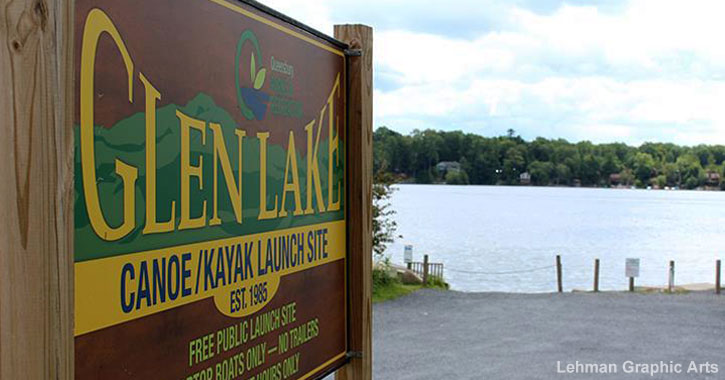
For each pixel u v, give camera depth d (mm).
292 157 3348
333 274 3807
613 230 100375
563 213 151750
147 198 2309
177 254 2467
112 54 2146
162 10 2385
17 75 1709
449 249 65375
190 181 2541
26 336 1718
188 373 2525
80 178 2020
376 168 22781
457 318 15969
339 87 3877
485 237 82438
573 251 65000
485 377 10602
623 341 13625
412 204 191375
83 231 2031
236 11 2854
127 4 2215
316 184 3604
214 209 2695
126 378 2203
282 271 3242
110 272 2141
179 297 2473
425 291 20250
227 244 2787
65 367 1796
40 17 1747
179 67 2477
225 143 2775
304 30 3451
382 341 13258
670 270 21984
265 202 3094
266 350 3096
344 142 3943
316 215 3602
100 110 2098
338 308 3871
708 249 70188
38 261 1735
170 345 2422
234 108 2840
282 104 3250
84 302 2035
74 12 1862
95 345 2076
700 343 13539
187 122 2523
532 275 44656
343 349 3939
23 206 1715
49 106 1763
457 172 195875
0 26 1685
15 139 1707
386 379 10445
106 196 2123
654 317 16547
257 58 3023
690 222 125250
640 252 64938
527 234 88875
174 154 2449
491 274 44688
